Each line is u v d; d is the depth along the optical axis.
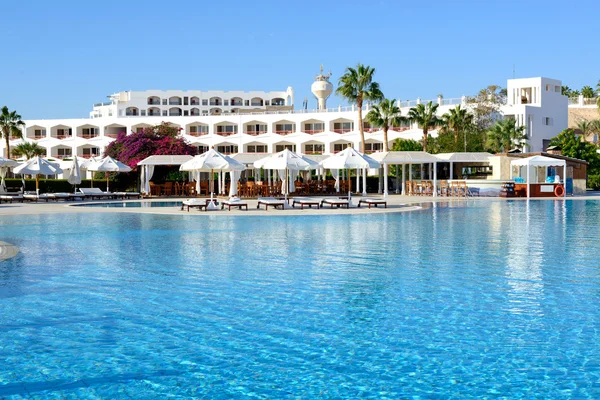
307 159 34.34
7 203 36.47
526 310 9.23
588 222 22.89
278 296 10.24
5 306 9.65
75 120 86.62
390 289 10.71
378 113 61.56
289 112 80.75
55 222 23.39
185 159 46.19
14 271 12.55
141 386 6.44
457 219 24.47
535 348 7.50
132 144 55.34
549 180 45.69
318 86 91.56
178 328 8.45
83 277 11.91
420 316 8.96
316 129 81.38
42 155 83.81
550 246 15.97
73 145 85.56
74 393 6.28
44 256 14.53
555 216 25.89
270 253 14.92
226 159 31.16
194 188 46.31
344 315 9.04
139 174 54.19
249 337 8.03
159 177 54.56
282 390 6.32
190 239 17.84
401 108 72.00
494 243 16.62
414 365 6.98
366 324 8.58
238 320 8.81
